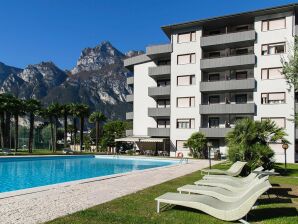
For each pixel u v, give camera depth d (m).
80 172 26.67
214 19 44.16
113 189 12.49
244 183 11.98
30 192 11.19
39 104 56.56
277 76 40.94
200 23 45.66
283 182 16.02
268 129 20.55
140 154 48.28
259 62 42.09
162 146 49.69
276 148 39.31
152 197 10.88
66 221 7.39
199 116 45.16
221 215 7.88
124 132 64.94
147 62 53.03
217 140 44.06
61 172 26.22
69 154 44.41
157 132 47.78
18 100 52.66
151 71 49.00
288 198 11.40
